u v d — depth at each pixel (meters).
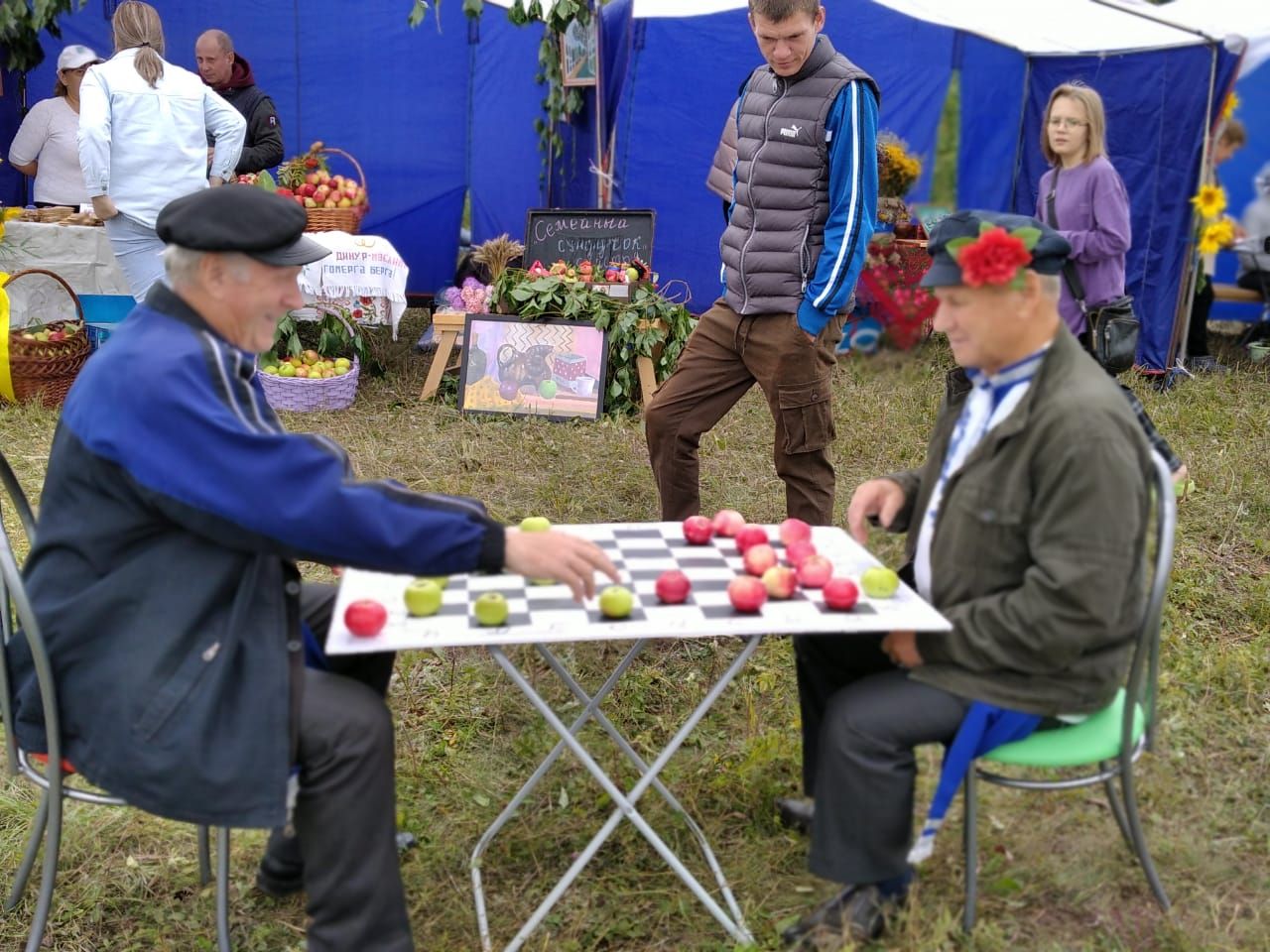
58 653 2.15
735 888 2.76
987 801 2.72
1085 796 2.80
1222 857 2.79
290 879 2.66
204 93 6.30
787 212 3.89
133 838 2.94
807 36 3.73
